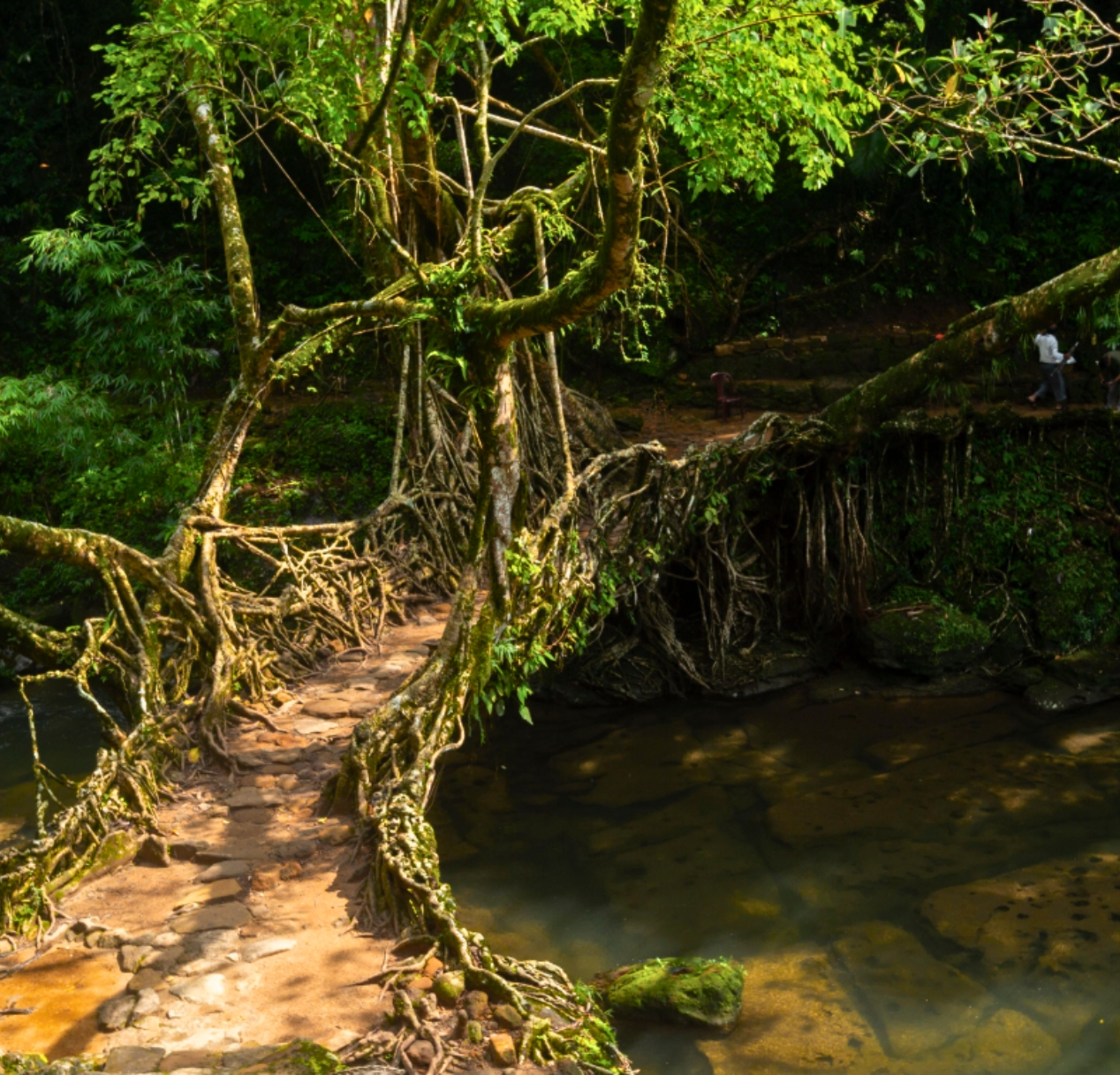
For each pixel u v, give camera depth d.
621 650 10.73
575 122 17.20
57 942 4.58
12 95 17.67
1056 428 12.38
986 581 11.95
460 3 7.65
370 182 8.88
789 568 11.52
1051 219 19.77
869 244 19.11
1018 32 18.91
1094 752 9.52
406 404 10.70
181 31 6.84
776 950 6.49
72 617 13.20
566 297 4.89
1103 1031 5.64
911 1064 5.37
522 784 8.96
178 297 12.36
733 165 8.65
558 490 11.35
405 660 8.40
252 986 4.22
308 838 5.44
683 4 7.29
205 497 8.15
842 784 8.92
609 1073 3.73
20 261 16.73
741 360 17.23
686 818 8.31
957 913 6.86
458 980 4.10
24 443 13.69
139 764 5.82
